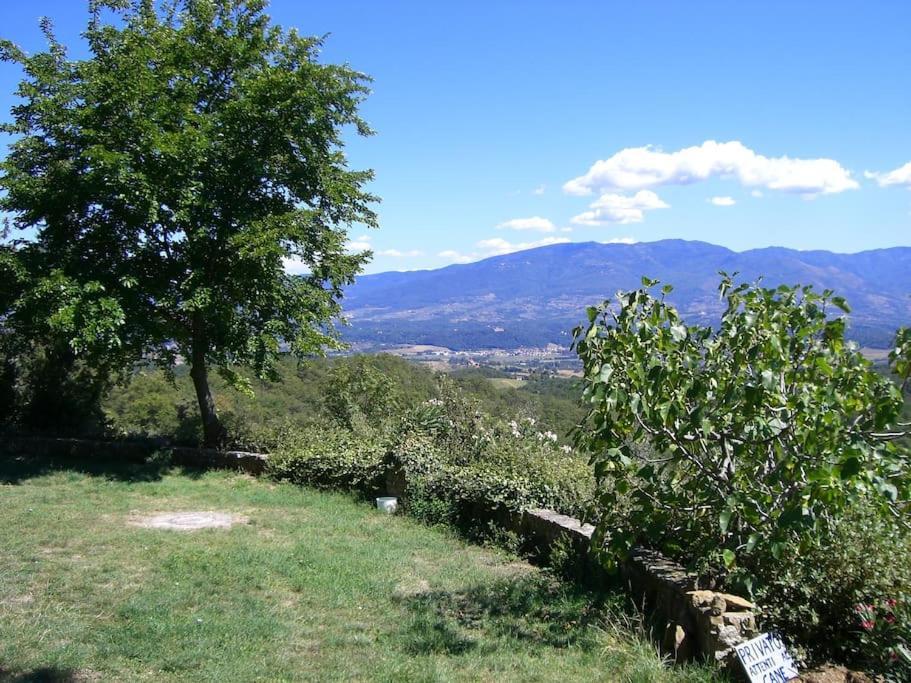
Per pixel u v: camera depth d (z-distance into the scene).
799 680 3.94
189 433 15.38
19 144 12.09
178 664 4.48
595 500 5.41
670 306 5.04
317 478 12.05
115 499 10.48
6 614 5.23
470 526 8.90
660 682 4.07
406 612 5.79
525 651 4.86
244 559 7.14
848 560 4.21
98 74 11.74
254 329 12.88
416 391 17.39
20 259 11.38
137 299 11.98
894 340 4.40
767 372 4.20
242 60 13.22
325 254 14.19
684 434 4.54
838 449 4.04
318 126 12.82
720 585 4.79
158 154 11.42
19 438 14.61
